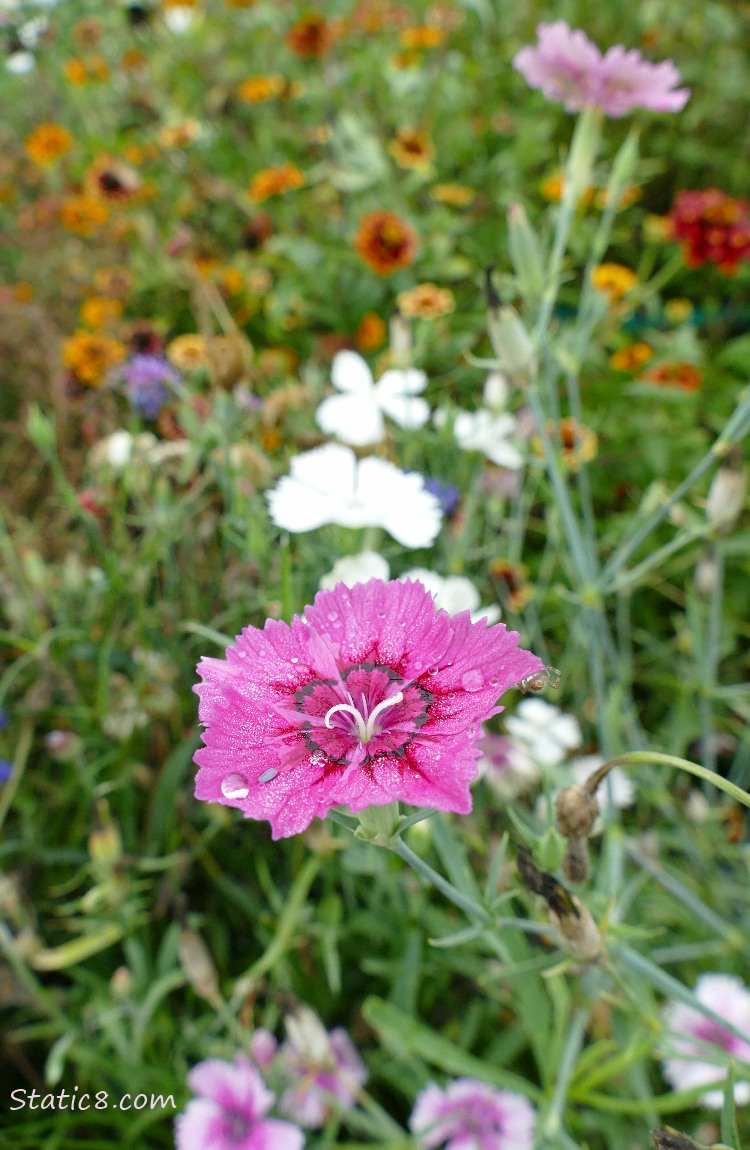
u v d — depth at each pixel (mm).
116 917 181
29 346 323
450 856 145
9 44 451
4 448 288
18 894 194
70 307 352
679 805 214
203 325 202
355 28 436
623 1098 170
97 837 171
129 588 206
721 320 347
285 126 399
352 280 334
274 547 192
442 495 205
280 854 209
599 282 291
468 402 297
